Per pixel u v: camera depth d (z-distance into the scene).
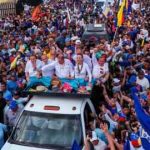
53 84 10.23
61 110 9.45
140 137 8.05
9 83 12.88
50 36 20.95
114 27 25.86
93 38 20.38
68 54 13.83
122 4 23.83
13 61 15.16
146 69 14.93
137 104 7.55
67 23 29.23
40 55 15.86
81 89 9.95
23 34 24.59
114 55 16.19
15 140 9.20
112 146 8.36
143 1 42.78
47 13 35.53
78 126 9.17
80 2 47.84
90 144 8.77
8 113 11.33
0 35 24.58
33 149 8.88
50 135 9.16
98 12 38.34
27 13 37.50
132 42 20.88
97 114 10.48
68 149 8.83
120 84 13.20
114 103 11.02
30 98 10.22
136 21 27.84
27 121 9.45
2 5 40.44
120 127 9.58
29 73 12.48
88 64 12.34
